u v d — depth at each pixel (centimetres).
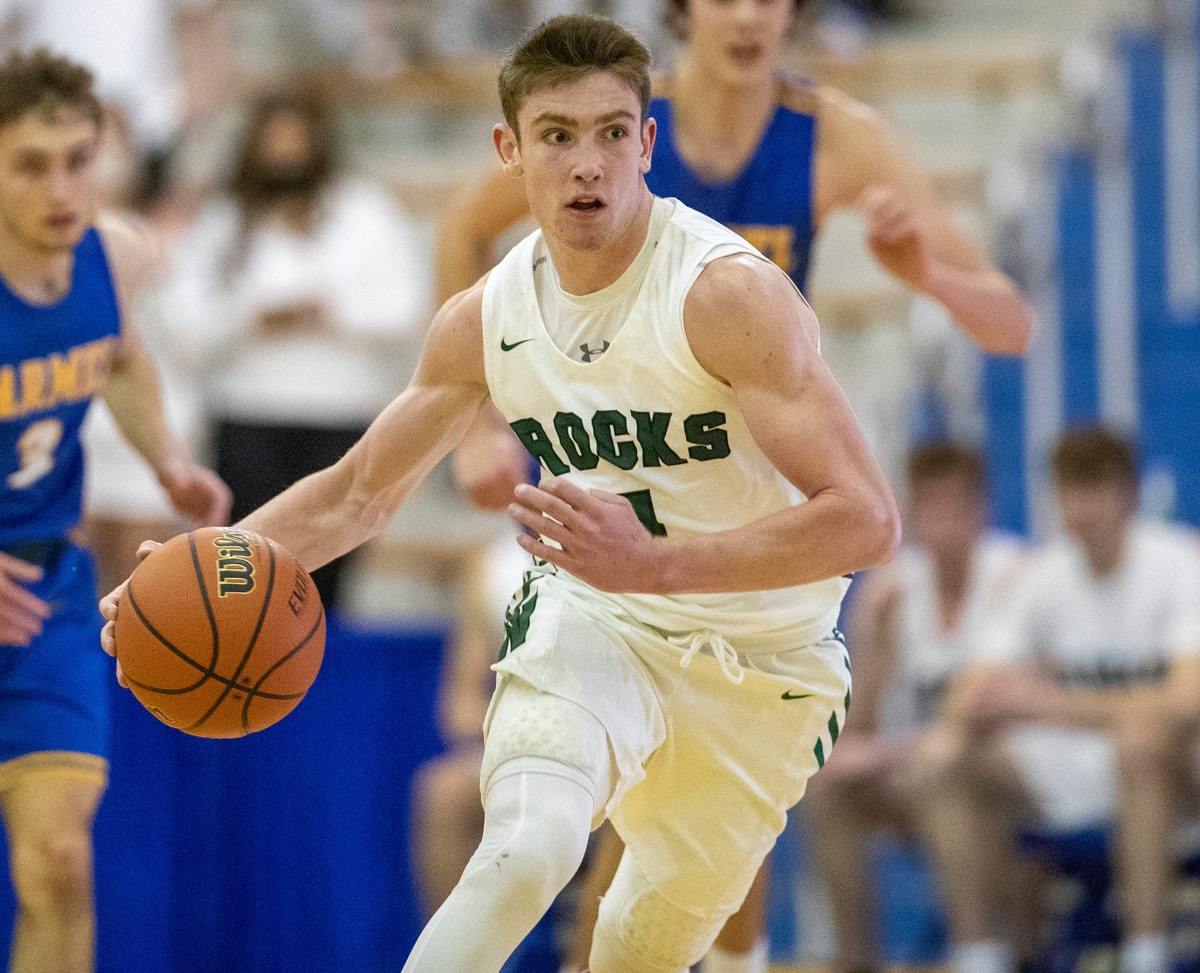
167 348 1482
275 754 1332
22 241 839
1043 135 1956
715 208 852
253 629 628
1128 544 1343
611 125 592
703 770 677
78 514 908
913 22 2253
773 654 675
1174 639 1311
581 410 635
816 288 1881
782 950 1464
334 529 690
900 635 1412
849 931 1342
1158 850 1243
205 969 1311
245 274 1493
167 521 1415
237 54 2086
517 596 688
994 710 1305
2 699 833
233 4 2086
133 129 1590
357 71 2114
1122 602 1335
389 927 1342
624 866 721
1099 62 1948
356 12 2128
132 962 1291
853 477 592
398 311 1542
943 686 1393
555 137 592
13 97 804
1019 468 1836
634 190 607
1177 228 1884
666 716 663
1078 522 1333
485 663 1310
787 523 587
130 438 961
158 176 1541
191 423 1488
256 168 1520
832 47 2003
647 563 577
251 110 1722
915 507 1403
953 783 1298
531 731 623
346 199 1552
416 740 1355
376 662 1352
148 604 627
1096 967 1335
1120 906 1279
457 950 569
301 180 1520
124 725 1298
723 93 843
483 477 934
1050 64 2002
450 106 2120
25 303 848
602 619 659
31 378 853
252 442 1459
